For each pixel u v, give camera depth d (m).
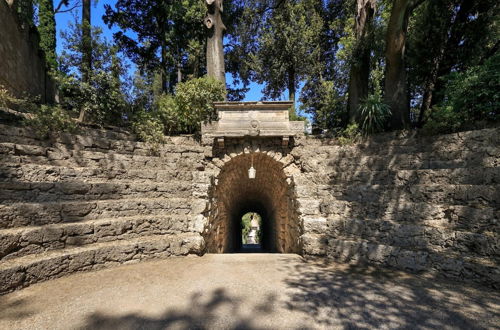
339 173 8.80
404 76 9.97
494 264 4.67
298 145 10.30
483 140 6.84
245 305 4.15
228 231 14.84
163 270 5.95
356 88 11.52
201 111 10.67
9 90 8.52
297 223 8.69
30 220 5.34
